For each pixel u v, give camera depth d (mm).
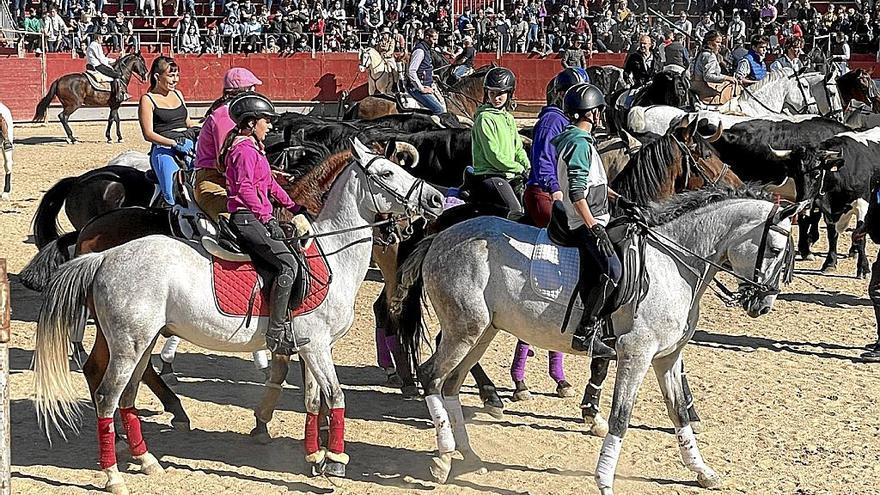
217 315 6195
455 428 6758
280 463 6848
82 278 6176
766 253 6082
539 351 9789
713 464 6938
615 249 6062
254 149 6203
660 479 6688
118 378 6109
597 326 6125
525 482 6594
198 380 8656
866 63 29312
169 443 7145
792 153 12789
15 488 6277
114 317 6066
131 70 26109
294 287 6258
